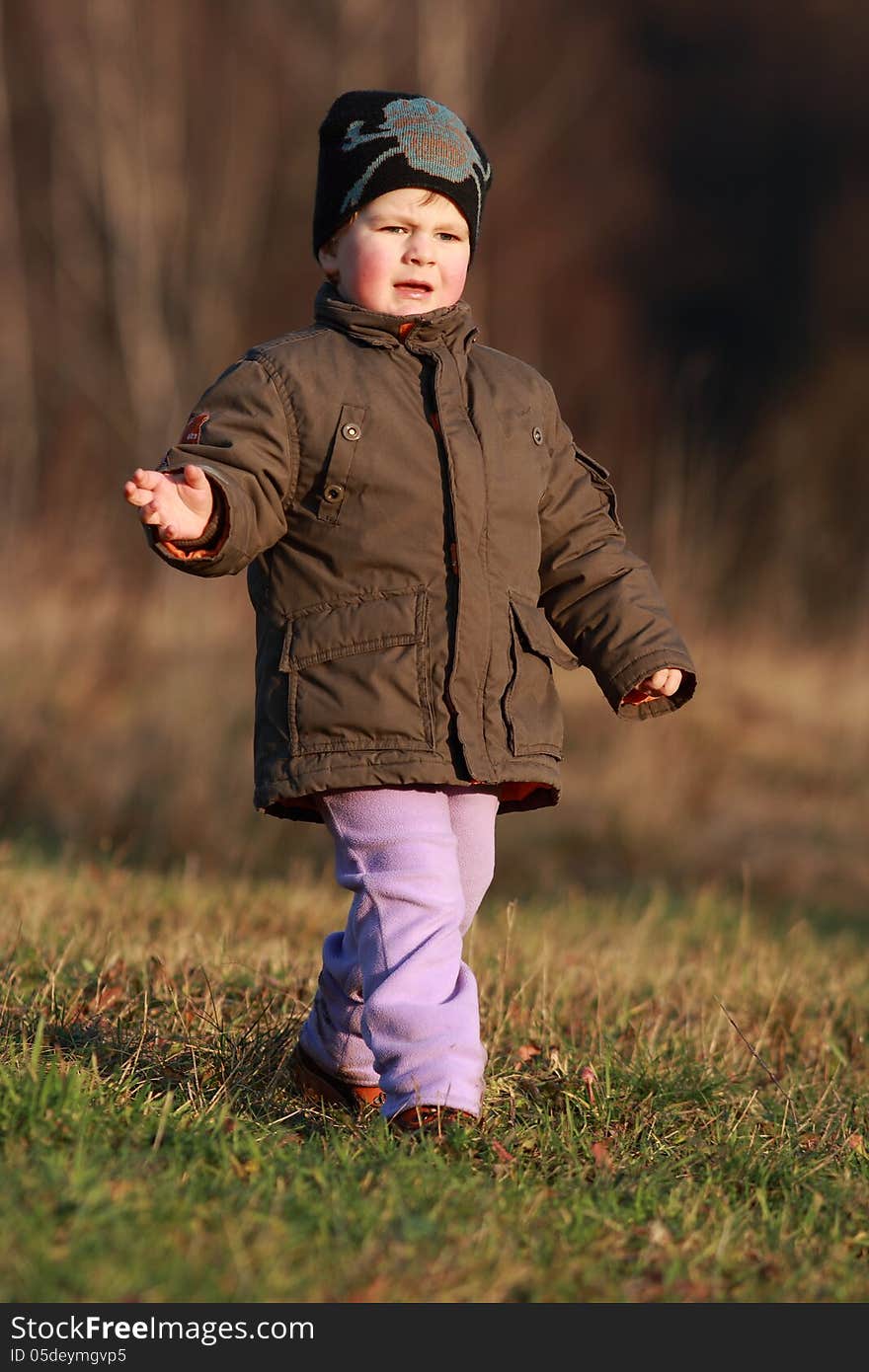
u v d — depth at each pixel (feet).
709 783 120.57
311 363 36.94
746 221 386.11
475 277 307.99
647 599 40.19
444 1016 35.42
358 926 36.24
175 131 286.25
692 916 84.89
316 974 53.26
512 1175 34.30
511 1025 49.06
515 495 37.58
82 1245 26.45
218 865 100.48
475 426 37.40
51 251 311.06
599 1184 34.60
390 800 36.11
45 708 108.68
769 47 396.98
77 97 283.18
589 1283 28.94
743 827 115.34
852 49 394.93
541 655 37.60
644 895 102.83
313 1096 40.14
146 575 139.74
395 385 37.17
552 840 112.06
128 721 111.45
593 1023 51.80
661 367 334.65
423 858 35.83
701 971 62.54
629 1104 41.96
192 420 36.63
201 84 302.86
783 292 375.25
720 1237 32.32
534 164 340.18
